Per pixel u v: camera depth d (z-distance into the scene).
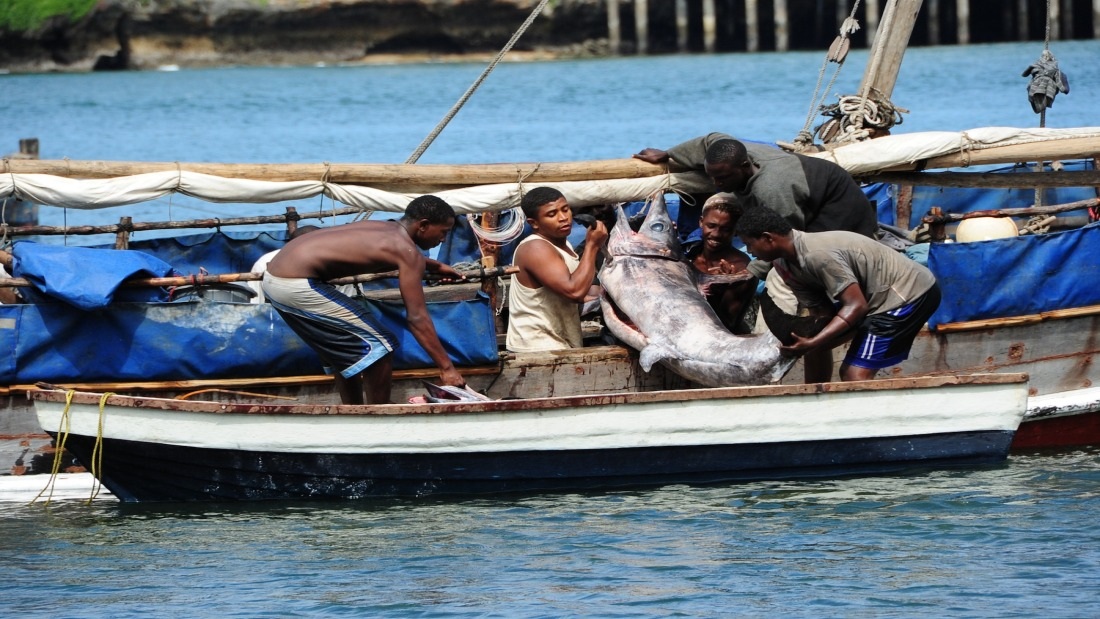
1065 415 40.22
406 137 137.25
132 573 30.86
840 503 34.72
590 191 41.09
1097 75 164.88
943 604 28.17
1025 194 52.00
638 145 123.56
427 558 31.56
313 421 34.88
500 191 40.81
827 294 36.00
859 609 28.06
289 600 29.06
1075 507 34.00
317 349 36.09
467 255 48.66
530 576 30.27
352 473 35.50
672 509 34.62
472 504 35.53
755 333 39.28
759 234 34.81
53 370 37.03
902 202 51.66
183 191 39.56
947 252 39.53
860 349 36.22
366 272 35.69
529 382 38.62
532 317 39.34
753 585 29.44
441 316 38.12
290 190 40.12
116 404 34.44
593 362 38.81
